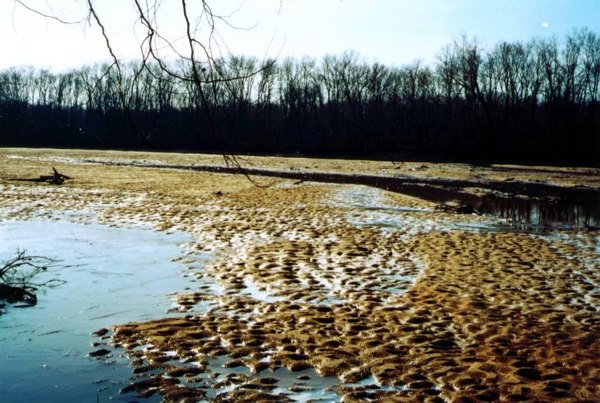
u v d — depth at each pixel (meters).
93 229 15.73
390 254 13.41
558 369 6.43
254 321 8.06
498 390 5.84
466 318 8.38
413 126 82.25
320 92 90.12
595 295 9.94
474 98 73.12
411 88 85.19
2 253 12.26
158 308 8.63
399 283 10.54
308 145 81.94
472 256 13.40
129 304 8.80
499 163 63.00
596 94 72.06
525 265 12.47
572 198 30.52
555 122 73.00
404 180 40.78
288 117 89.31
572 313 8.80
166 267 11.41
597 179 44.09
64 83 86.94
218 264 11.79
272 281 10.45
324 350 6.93
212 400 5.56
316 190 29.77
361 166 55.38
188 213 19.70
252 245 14.01
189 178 35.84
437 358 6.72
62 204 21.05
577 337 7.61
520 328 7.96
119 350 6.83
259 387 5.88
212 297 9.31
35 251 12.60
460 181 40.69
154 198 24.08
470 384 5.98
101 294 9.34
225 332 7.52
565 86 73.69
